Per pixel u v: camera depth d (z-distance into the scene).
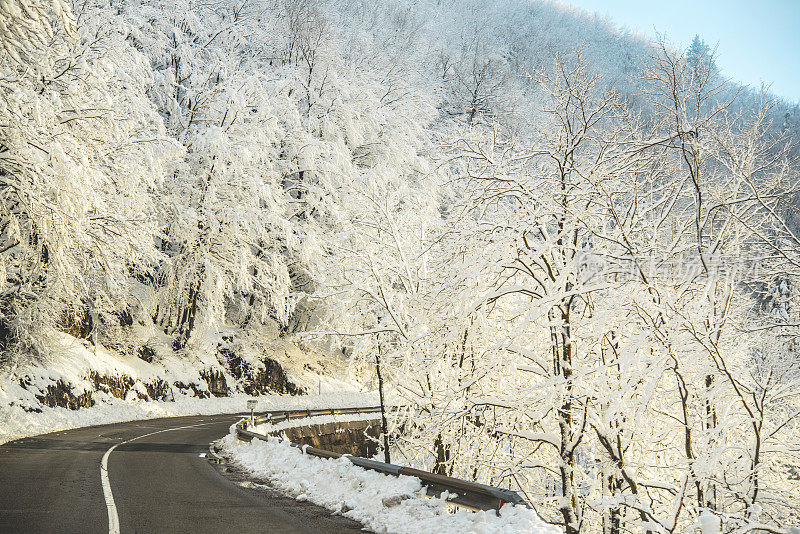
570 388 10.08
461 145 11.44
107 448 15.73
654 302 9.83
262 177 35.34
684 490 9.20
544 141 11.52
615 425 10.27
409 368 14.15
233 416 30.84
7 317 22.55
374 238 16.75
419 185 35.78
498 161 11.48
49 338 24.08
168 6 37.50
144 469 12.02
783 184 11.15
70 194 17.00
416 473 8.19
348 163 37.91
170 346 34.59
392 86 46.75
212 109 34.47
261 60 44.88
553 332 10.48
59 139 17.33
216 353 37.50
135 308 33.25
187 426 24.25
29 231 19.95
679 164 11.77
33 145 16.62
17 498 8.41
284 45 42.97
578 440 10.12
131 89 26.34
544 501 10.53
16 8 13.84
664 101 11.09
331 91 41.41
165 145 25.77
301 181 38.53
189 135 35.06
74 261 21.47
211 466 12.88
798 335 9.97
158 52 36.28
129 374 29.61
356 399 42.53
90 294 26.59
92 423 23.53
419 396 14.31
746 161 10.86
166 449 15.94
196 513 7.84
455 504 7.38
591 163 11.39
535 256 10.43
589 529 11.80
